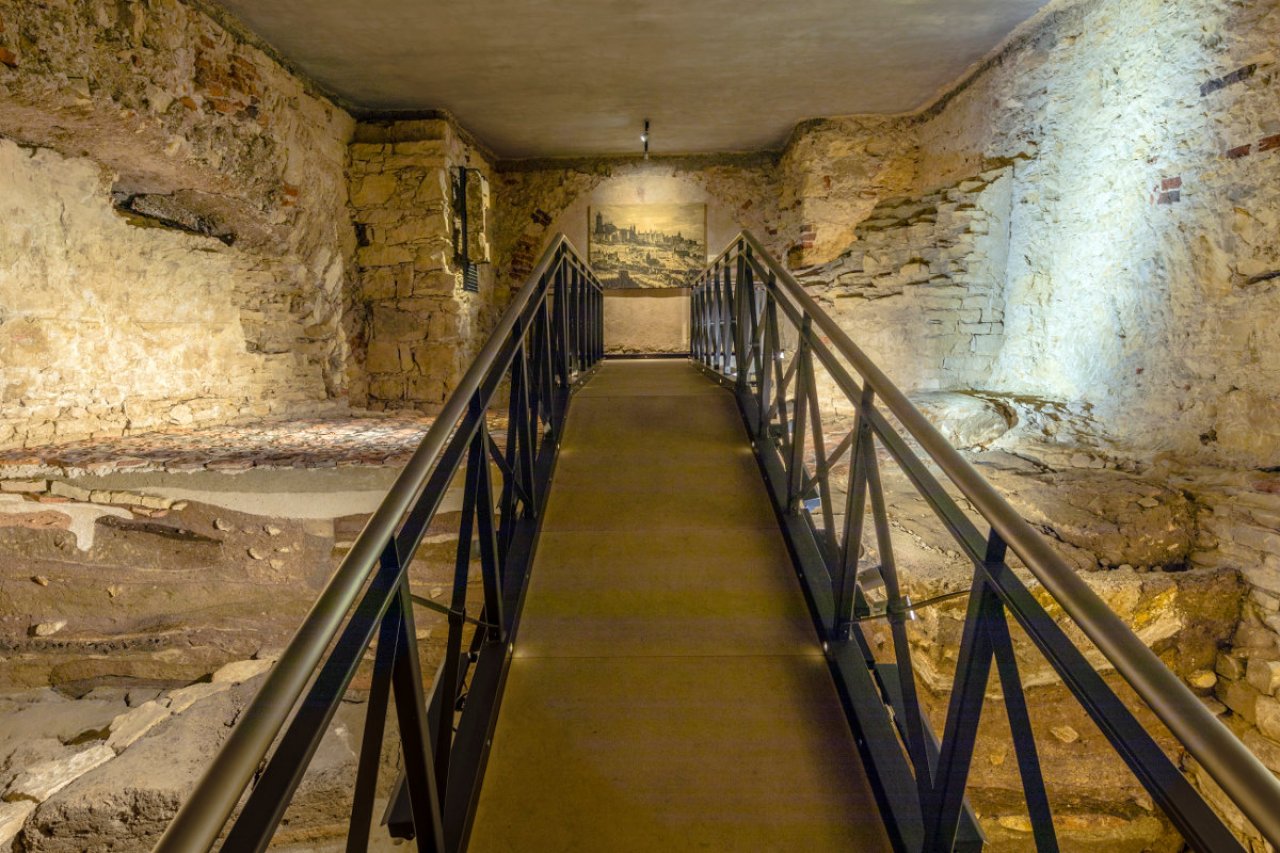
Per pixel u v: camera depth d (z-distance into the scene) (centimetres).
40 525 313
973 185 469
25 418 356
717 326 410
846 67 485
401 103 538
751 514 233
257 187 430
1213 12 304
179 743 268
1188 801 67
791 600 194
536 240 707
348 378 563
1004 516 101
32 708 298
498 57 454
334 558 312
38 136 337
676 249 700
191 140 370
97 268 386
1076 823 247
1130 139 357
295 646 78
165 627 316
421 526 116
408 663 107
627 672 169
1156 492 295
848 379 165
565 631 183
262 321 500
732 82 507
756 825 132
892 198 515
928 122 566
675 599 195
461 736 145
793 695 162
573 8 389
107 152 361
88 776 252
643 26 413
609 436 289
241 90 406
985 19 419
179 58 357
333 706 81
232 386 483
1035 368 445
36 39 283
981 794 250
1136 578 259
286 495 308
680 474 258
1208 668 266
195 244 436
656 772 143
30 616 318
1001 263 471
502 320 183
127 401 412
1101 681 81
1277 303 282
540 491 239
